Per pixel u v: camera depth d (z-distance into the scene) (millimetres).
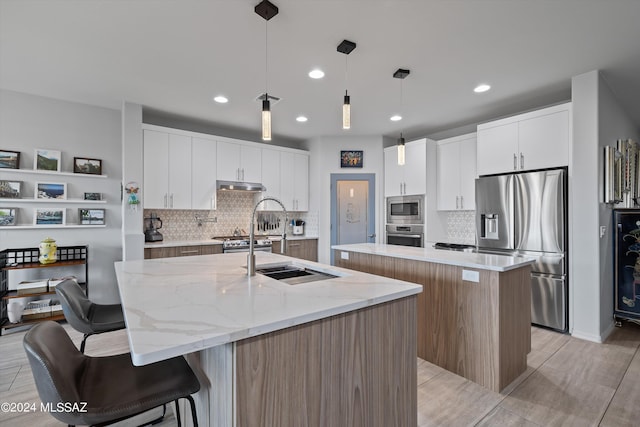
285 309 1222
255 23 2170
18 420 1841
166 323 1070
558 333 3137
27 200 3389
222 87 3262
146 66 2803
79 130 3729
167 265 2242
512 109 3934
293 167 5273
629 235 3271
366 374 1395
